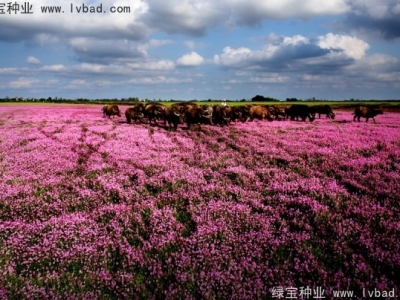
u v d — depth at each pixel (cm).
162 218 835
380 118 3931
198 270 619
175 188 1085
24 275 616
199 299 544
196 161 1502
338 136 2112
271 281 587
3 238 741
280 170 1298
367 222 781
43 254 669
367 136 2100
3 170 1332
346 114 5072
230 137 2259
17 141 2088
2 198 978
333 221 799
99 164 1435
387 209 841
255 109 3719
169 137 2302
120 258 673
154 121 3384
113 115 4362
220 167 1373
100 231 774
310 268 612
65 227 787
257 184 1107
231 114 3238
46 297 537
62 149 1770
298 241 704
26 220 846
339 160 1400
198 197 990
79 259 662
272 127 2862
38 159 1511
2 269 610
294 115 3766
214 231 758
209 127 2984
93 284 583
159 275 602
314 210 845
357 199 929
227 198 986
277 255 664
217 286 570
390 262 612
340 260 646
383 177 1123
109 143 1956
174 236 744
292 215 842
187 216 880
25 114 4828
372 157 1434
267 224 786
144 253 679
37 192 1054
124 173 1284
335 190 1006
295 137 2138
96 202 968
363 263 607
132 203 961
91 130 2661
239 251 679
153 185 1122
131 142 2000
